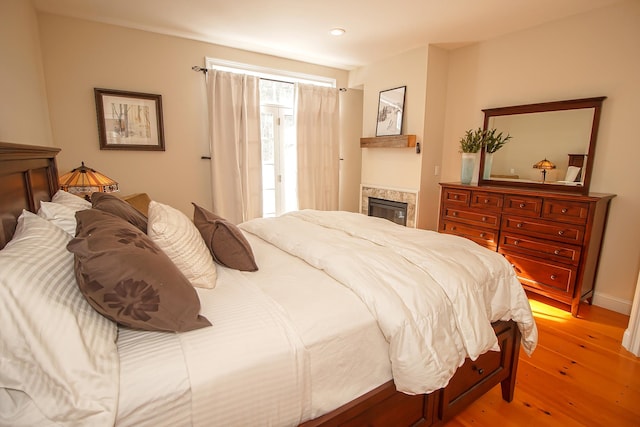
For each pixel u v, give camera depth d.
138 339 0.95
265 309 1.13
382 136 4.24
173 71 3.50
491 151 3.53
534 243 2.89
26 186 1.37
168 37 3.43
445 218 3.61
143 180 3.48
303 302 1.20
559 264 2.75
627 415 1.70
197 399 0.85
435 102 3.86
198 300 1.04
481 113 3.67
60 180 2.54
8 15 2.04
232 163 3.81
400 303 1.23
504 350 1.69
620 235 2.79
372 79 4.39
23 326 0.74
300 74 4.29
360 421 1.16
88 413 0.73
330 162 4.63
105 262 0.89
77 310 0.87
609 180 2.81
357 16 2.97
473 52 3.67
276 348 0.98
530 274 2.94
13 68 2.09
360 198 4.71
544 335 2.44
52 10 2.85
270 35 3.46
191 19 3.08
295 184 4.40
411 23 3.12
